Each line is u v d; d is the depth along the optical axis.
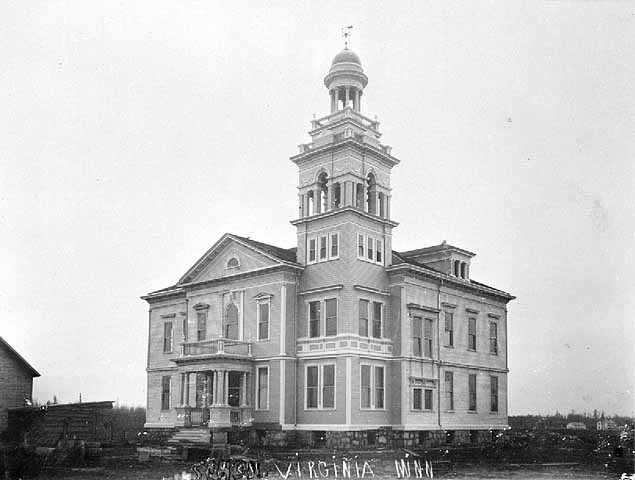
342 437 40.78
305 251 45.97
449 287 50.06
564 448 44.88
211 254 50.16
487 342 53.69
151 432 53.19
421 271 46.41
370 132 47.44
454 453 41.34
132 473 31.56
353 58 48.25
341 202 44.75
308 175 47.38
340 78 47.69
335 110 47.66
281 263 44.66
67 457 36.50
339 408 41.47
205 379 46.78
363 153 46.06
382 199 47.50
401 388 44.09
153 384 55.28
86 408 46.56
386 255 46.38
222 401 43.44
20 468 33.41
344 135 45.47
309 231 46.03
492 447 45.41
